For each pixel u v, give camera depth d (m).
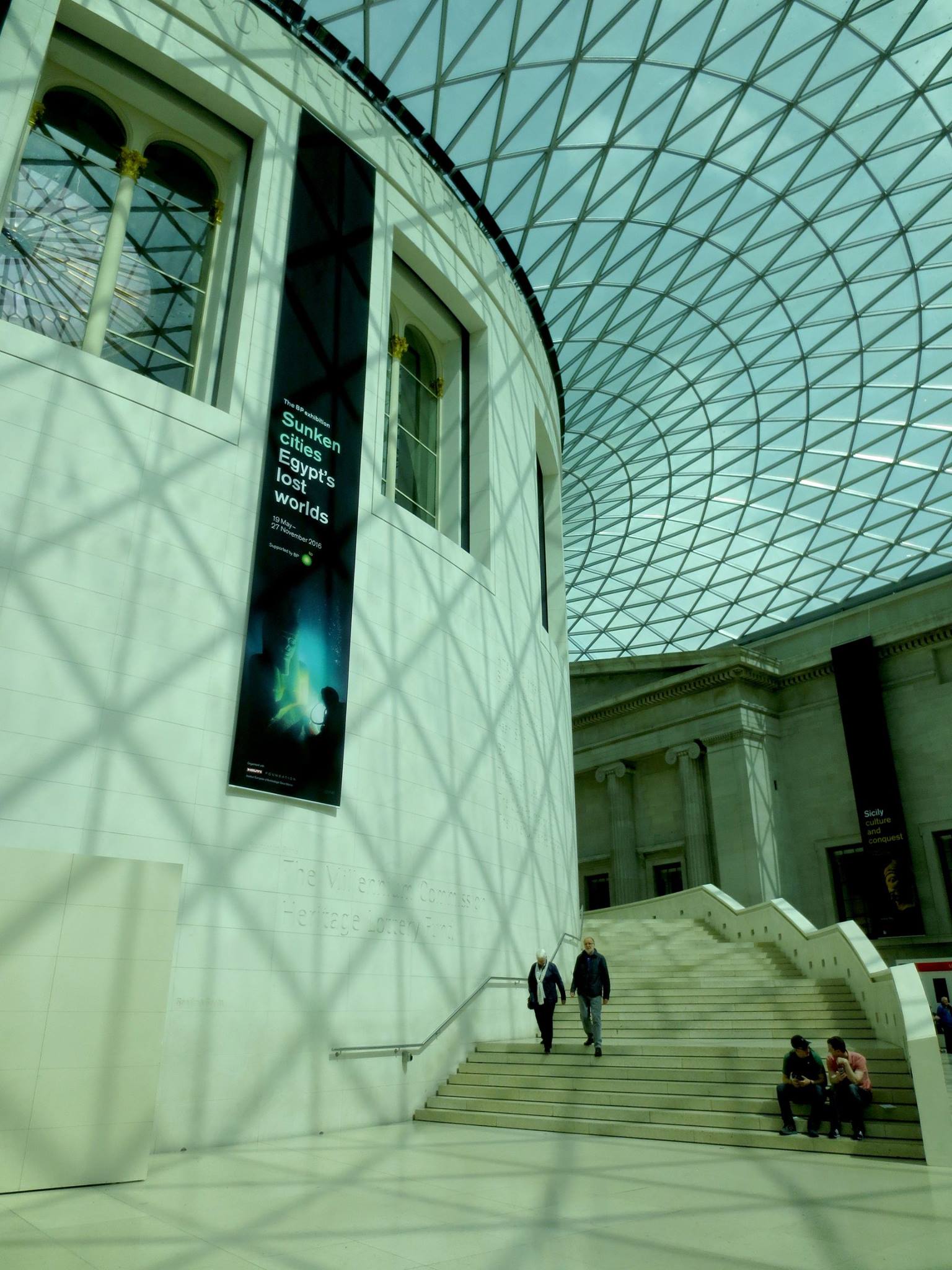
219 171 13.88
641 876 36.97
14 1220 5.71
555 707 20.09
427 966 12.70
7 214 11.23
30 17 11.03
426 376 18.44
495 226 21.83
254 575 11.41
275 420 12.30
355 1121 10.87
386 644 13.41
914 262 26.05
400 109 18.61
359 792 12.22
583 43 18.66
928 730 31.22
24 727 8.88
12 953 7.00
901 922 29.66
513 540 18.34
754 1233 5.56
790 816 34.59
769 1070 10.36
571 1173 7.68
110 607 9.88
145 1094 7.45
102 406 10.45
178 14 12.84
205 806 10.16
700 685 36.00
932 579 36.50
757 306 27.75
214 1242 5.23
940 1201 6.54
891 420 32.25
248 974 10.09
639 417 32.34
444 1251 5.09
